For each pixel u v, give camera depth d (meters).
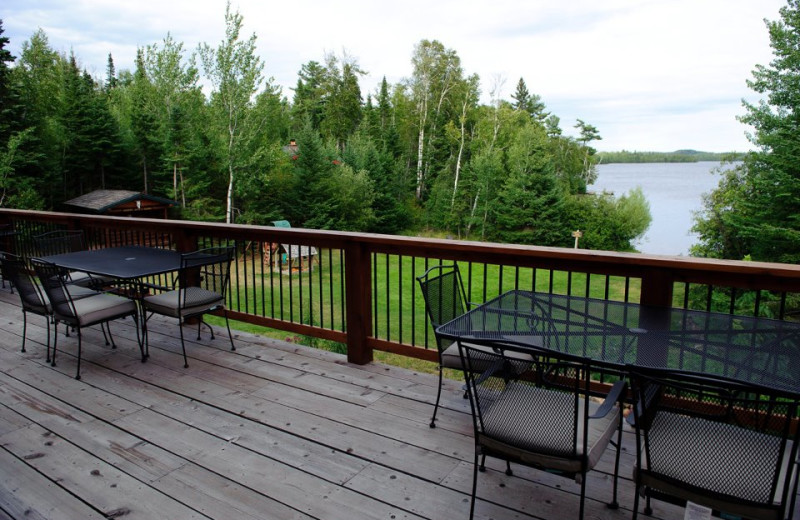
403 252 3.32
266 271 15.77
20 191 21.91
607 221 30.66
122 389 3.24
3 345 4.10
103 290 4.93
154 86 26.11
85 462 2.41
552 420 1.69
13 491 2.18
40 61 29.23
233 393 3.17
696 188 51.41
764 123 16.52
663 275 2.49
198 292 3.73
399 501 2.09
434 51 35.78
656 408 1.77
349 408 2.95
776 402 1.36
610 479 2.22
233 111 24.09
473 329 2.18
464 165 32.66
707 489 1.47
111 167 25.89
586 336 2.05
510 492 2.14
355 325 3.56
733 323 2.16
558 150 39.94
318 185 26.48
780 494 1.43
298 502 2.09
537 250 2.70
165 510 2.04
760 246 17.16
